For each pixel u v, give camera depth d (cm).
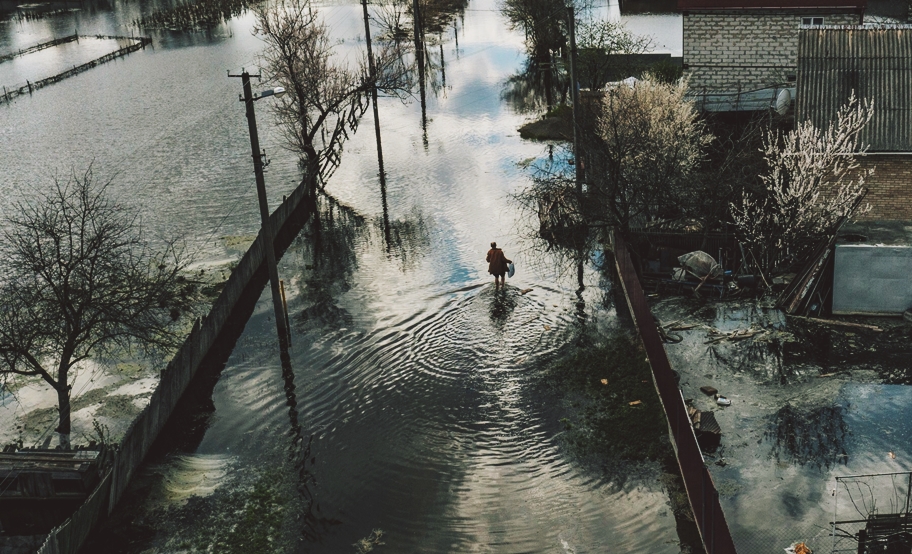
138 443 1922
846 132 2733
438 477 1847
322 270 3142
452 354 2403
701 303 2602
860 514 1600
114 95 6756
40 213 3775
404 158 4722
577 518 1684
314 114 5819
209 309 2814
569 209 3042
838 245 2445
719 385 2127
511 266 2850
